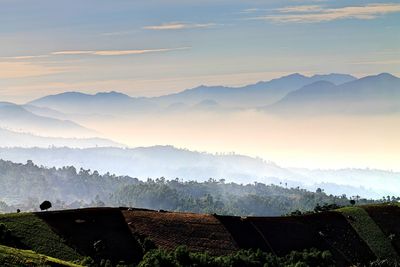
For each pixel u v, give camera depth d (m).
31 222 134.75
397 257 164.12
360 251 163.75
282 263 137.62
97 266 119.00
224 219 160.50
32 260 85.88
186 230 149.38
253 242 152.88
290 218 171.38
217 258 128.38
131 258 131.50
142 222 147.88
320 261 145.75
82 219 141.88
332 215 179.00
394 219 183.12
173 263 119.62
